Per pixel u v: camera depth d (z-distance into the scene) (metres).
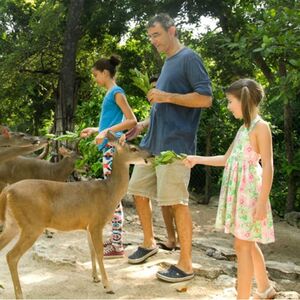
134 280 4.34
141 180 4.74
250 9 8.60
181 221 4.35
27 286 4.11
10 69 11.67
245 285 3.56
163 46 4.48
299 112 10.65
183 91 4.43
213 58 11.41
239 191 3.58
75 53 9.92
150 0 11.14
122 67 12.62
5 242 3.91
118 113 4.82
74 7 9.98
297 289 5.22
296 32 7.02
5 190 3.85
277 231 8.86
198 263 5.00
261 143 3.49
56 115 9.65
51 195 3.92
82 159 6.66
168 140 4.43
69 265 4.66
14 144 6.73
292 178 10.04
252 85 3.57
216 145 10.66
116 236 4.96
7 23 12.74
